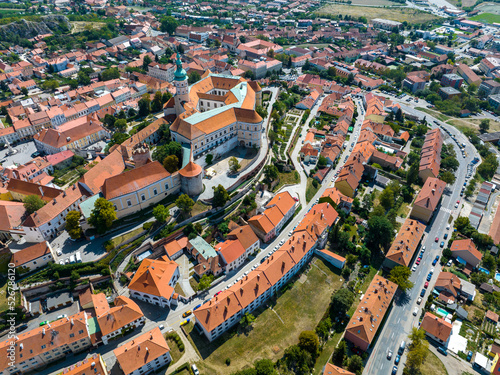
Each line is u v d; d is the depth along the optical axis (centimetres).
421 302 18075
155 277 17025
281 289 18112
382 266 19925
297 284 18488
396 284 17975
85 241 19125
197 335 15775
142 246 19250
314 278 18888
